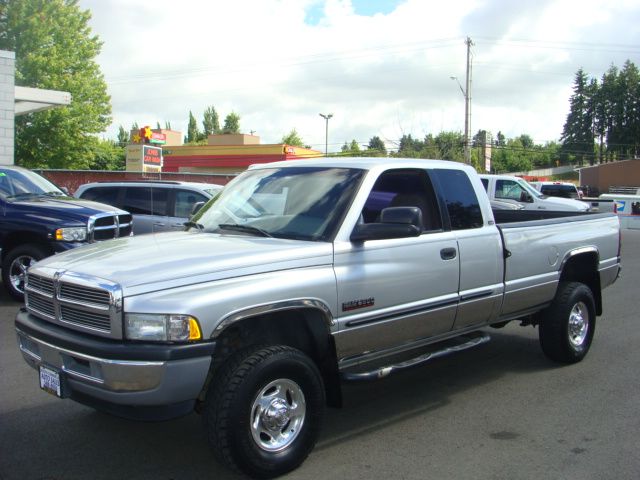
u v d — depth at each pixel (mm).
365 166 4742
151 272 3600
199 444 4473
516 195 19000
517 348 7238
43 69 32094
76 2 34000
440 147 45500
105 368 3467
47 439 4520
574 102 109250
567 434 4684
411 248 4676
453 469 4074
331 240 4258
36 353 4062
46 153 33250
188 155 47156
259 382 3705
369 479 3916
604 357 6852
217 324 3580
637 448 4430
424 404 5344
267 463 3777
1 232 8992
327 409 5207
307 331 4227
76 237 8945
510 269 5594
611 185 75188
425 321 4836
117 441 4504
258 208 4828
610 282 7172
